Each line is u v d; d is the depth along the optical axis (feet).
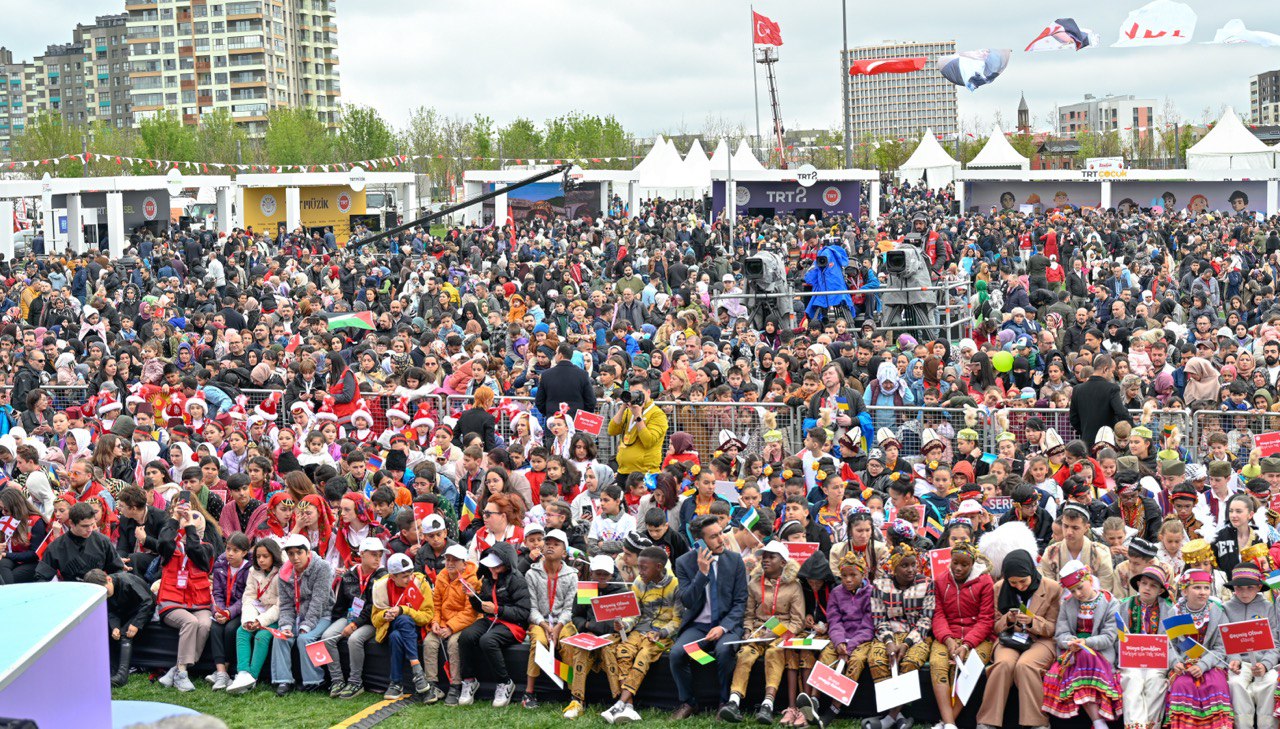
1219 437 41.78
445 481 40.52
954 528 31.17
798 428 48.60
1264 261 115.65
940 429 47.19
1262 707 28.43
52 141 290.15
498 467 37.40
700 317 70.49
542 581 34.12
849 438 42.50
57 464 47.39
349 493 36.94
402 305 72.90
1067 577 29.25
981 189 188.96
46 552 36.40
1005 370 54.49
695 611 32.63
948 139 337.93
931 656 30.45
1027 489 35.76
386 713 33.22
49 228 138.72
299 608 35.37
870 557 31.40
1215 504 36.70
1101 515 35.91
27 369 59.41
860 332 70.49
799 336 63.16
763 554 32.37
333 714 33.22
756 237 127.85
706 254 119.85
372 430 51.98
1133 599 29.68
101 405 54.54
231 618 35.88
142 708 29.25
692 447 44.55
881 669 30.68
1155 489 37.35
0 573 37.32
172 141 296.10
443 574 34.42
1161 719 29.09
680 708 32.45
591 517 39.17
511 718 32.71
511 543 36.14
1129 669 29.35
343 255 117.39
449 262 105.50
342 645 35.04
